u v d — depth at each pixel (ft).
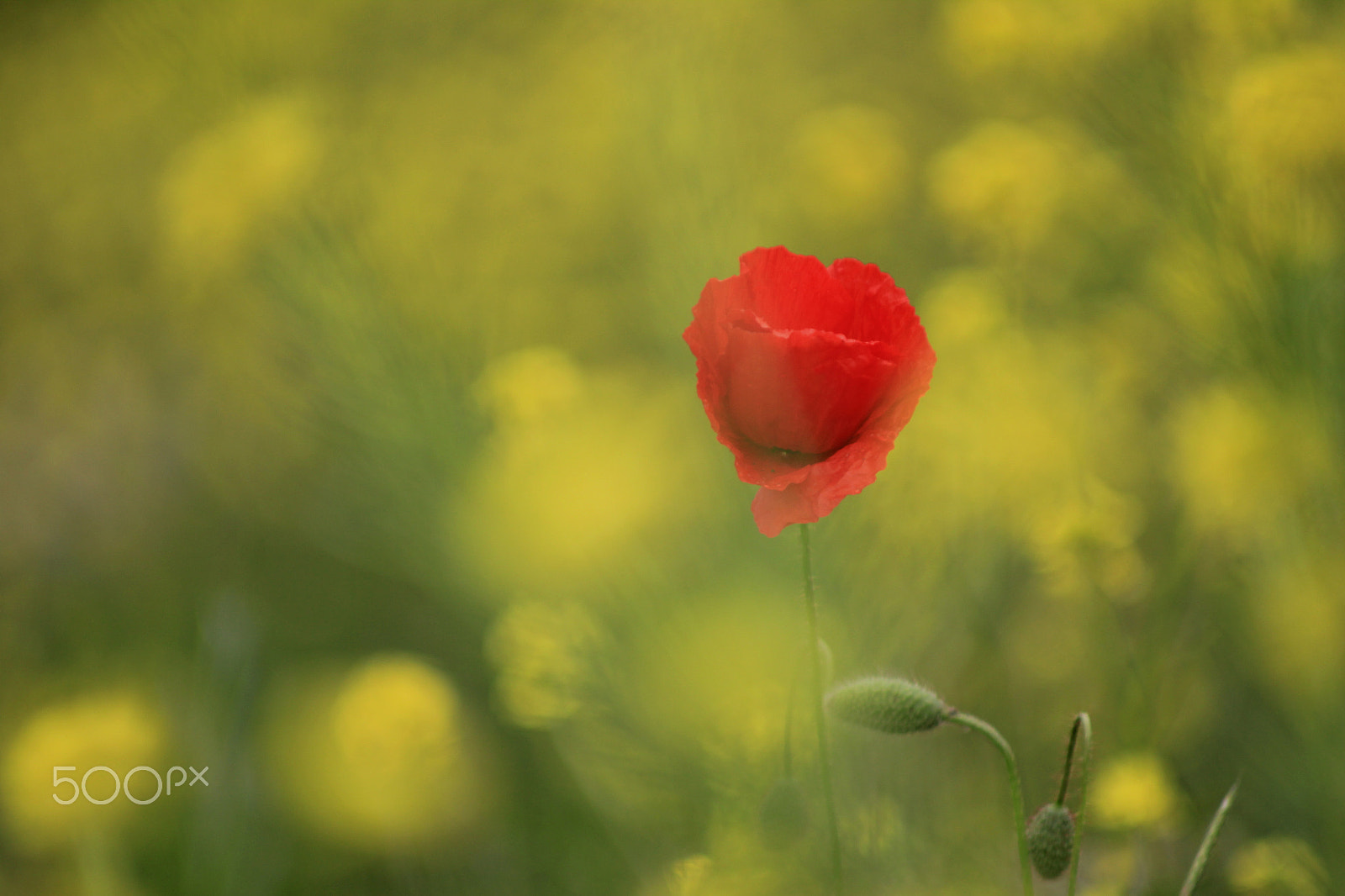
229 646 3.98
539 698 3.77
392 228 4.33
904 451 3.92
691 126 4.09
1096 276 4.70
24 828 3.93
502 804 4.42
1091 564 3.80
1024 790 3.80
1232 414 3.81
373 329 4.13
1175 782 3.74
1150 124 3.85
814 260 3.22
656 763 3.74
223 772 3.85
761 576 3.74
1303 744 3.73
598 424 3.85
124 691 4.93
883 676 3.22
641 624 3.75
